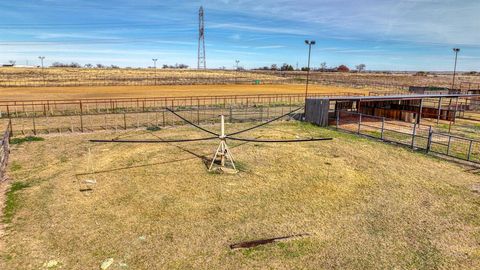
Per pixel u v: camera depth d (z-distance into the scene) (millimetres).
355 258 8688
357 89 65000
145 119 27969
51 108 32969
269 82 84938
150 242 9273
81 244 9094
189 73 120375
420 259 8672
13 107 33094
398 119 30547
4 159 14891
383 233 9945
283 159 17094
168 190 12867
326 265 8391
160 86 66312
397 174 15094
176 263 8367
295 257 8688
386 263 8492
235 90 59156
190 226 10188
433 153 18547
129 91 53500
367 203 12016
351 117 31422
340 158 17469
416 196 12656
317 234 9828
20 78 75938
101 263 8281
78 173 14508
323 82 84688
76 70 118500
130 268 8133
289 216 10938
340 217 10922
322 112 26453
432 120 31125
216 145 19656
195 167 15570
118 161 16281
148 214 10898
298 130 24688
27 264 8180
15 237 9328
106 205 11469
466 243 9445
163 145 19500
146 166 15602
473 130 25875
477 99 45531
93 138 20875
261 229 10070
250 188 13227
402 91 59750
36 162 15883
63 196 12094
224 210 11289
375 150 19188
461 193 12961
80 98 41750
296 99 44844
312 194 12758
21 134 21516
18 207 11148
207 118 28984
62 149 18203
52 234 9547
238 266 8297
